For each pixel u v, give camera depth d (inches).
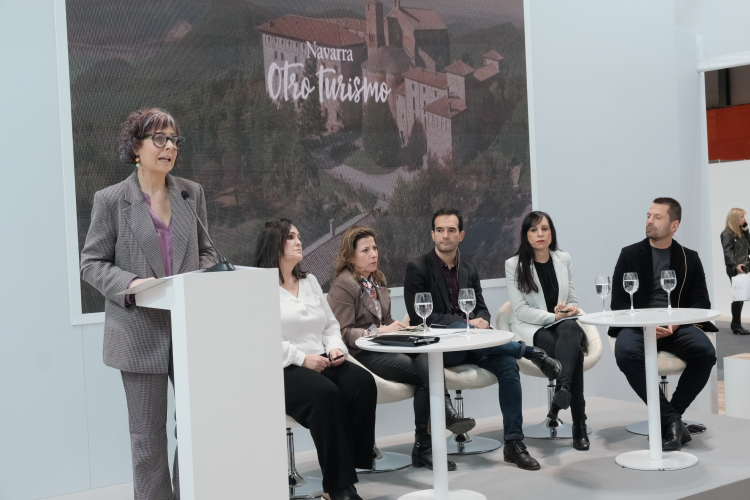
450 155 169.5
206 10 140.3
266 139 146.5
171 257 94.9
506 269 148.6
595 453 133.3
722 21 214.2
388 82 161.0
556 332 138.6
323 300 123.0
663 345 142.8
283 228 116.2
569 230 188.1
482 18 174.1
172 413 134.8
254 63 145.2
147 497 92.6
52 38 127.3
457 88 170.6
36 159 125.9
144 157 92.0
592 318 122.3
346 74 155.9
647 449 133.5
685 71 214.7
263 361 71.7
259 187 145.6
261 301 71.7
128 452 133.4
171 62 137.1
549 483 116.0
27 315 124.6
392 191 161.5
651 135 204.1
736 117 374.6
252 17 144.9
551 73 185.6
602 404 178.1
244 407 70.5
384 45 160.7
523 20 180.4
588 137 191.9
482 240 173.8
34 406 125.0
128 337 89.9
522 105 180.1
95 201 93.3
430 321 135.7
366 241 131.3
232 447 69.9
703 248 220.7
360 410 114.2
